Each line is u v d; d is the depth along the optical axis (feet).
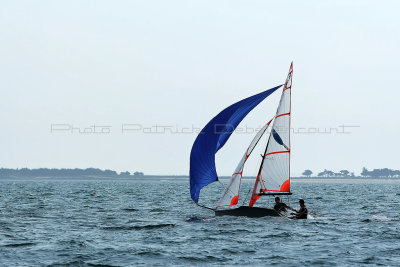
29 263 202.69
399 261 207.10
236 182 330.54
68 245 242.17
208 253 223.92
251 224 315.17
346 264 201.98
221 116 321.11
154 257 215.31
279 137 326.65
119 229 302.25
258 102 327.88
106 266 199.52
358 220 355.36
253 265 200.64
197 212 435.53
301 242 251.80
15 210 443.73
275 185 328.49
